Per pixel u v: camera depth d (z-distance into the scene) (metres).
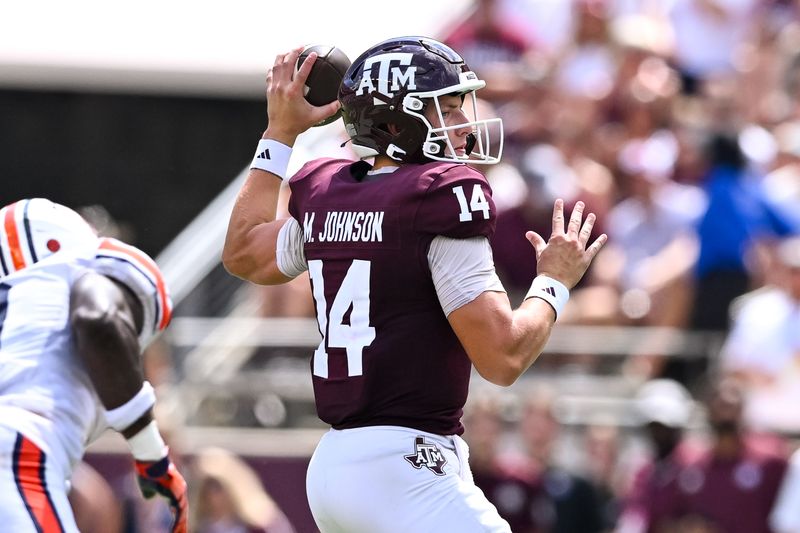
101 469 25.75
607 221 31.38
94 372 13.10
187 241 30.39
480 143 13.95
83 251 13.85
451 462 13.35
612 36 35.81
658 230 31.30
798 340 27.98
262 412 27.42
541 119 33.66
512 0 36.28
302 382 27.50
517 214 29.36
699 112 33.94
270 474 26.91
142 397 13.21
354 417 13.35
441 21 34.38
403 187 13.23
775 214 30.50
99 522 25.20
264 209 14.84
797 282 28.16
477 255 13.16
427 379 13.26
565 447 27.44
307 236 13.85
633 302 29.94
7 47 33.62
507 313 13.09
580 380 28.09
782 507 25.42
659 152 33.03
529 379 28.03
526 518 25.67
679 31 36.72
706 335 29.22
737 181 30.42
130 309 13.66
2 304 13.63
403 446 13.16
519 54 35.16
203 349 27.78
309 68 14.76
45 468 13.16
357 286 13.35
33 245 13.81
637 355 28.62
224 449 26.97
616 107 34.72
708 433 26.50
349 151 29.34
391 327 13.25
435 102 13.58
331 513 13.44
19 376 13.37
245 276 14.95
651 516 26.11
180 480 13.78
